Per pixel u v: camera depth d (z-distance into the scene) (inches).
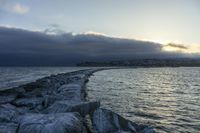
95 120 448.5
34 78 2758.4
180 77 3297.2
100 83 1934.1
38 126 352.8
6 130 370.0
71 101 536.1
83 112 490.0
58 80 1672.0
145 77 3117.6
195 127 608.4
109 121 444.8
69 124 360.5
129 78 2790.4
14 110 520.7
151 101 1030.4
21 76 3319.4
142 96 1192.2
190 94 1322.6
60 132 342.6
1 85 1683.1
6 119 449.4
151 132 438.9
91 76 2972.4
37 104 654.5
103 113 462.3
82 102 515.8
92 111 499.8
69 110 477.4
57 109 495.8
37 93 903.7
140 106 896.9
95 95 1181.1
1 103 647.8
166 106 909.8
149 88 1631.4
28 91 993.5
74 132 356.8
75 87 1013.2
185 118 706.8
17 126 381.4
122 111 796.0
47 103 645.9
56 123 357.7
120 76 3218.5
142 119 687.1
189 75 3951.8
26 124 362.9
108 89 1483.8
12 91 887.7
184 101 1051.9
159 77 3211.1
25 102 667.4
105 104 925.2
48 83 1369.3
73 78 1887.3
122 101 1008.9
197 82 2319.1
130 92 1354.6
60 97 746.8
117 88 1563.7
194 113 781.9
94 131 417.1
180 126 616.4
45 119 378.0
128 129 440.5
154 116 727.7
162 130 579.8
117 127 437.7
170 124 634.8
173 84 2042.3
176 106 913.5
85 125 410.9
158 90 1510.8
